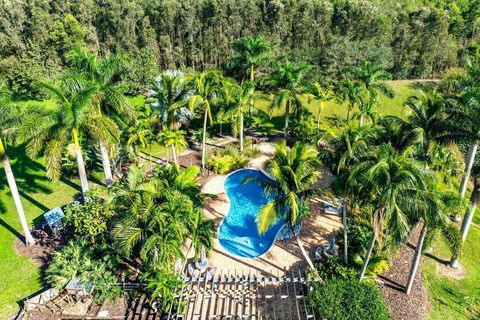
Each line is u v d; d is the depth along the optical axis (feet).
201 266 72.18
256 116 142.41
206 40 172.65
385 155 57.31
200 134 127.95
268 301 66.13
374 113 121.29
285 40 175.83
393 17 182.70
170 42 175.01
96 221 69.00
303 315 63.41
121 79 97.04
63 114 71.10
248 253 77.71
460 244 56.18
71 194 98.12
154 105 120.88
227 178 106.42
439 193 57.06
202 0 173.06
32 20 164.14
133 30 173.27
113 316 63.16
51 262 72.43
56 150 72.79
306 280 66.54
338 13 175.63
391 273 73.05
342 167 68.33
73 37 165.17
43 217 88.79
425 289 70.54
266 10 173.88
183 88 109.60
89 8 173.58
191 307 64.34
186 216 61.77
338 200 90.74
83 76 83.97
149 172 107.65
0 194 97.76
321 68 162.91
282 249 78.43
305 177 64.39
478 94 65.67
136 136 100.89
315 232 83.10
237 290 67.56
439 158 83.41
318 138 79.20
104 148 88.17
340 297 61.21
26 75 151.33
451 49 184.75
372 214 61.26
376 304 60.18
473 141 69.67
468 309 68.18
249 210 92.99
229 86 108.68
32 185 101.91
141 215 61.26
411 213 55.47
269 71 162.40
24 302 64.59
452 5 227.61
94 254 72.23
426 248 59.77
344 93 121.08
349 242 76.69
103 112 88.33
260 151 120.37
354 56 158.61
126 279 69.05
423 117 74.69
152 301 64.69
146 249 58.13
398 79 185.26
